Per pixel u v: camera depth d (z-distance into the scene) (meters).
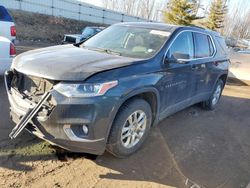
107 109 3.15
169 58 4.13
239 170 3.83
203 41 5.35
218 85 6.40
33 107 3.18
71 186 3.05
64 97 3.02
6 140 3.75
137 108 3.60
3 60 5.62
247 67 11.43
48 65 3.28
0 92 5.61
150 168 3.58
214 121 5.71
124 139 3.60
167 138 4.53
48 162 3.41
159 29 4.55
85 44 4.61
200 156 4.08
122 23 5.02
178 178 3.46
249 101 8.02
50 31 24.83
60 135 3.10
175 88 4.41
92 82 3.07
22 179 3.05
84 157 3.61
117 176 3.33
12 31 8.56
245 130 5.43
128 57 3.90
